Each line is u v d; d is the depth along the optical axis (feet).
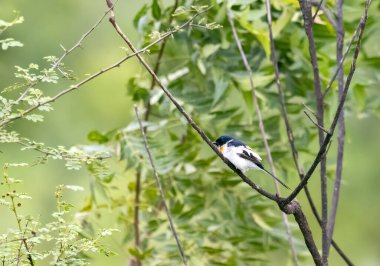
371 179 68.28
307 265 42.78
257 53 41.83
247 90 39.47
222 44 39.17
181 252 29.40
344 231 71.20
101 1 63.26
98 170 30.27
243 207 41.93
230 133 41.52
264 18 40.70
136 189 41.45
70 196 56.95
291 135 30.04
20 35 59.26
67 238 23.85
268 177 41.57
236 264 41.45
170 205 43.29
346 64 40.65
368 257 70.23
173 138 42.65
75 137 60.54
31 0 60.03
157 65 40.70
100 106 61.93
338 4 31.78
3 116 25.18
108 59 62.69
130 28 63.31
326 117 39.78
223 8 37.60
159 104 40.65
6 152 57.21
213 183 41.45
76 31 61.93
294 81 42.04
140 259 39.78
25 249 24.14
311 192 66.64
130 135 39.58
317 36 39.88
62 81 61.36
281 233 41.63
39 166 57.36
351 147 68.08
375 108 46.47
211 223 41.04
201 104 40.57
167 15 39.99
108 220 47.98
